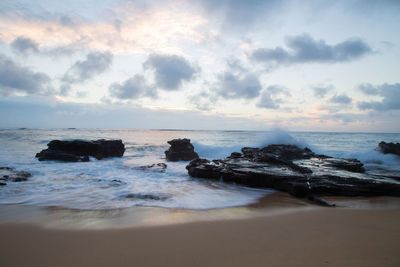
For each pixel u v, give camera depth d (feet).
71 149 62.13
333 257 11.00
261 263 10.45
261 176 32.04
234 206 22.58
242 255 11.36
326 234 14.46
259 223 16.96
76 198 24.30
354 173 33.78
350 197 27.07
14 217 18.22
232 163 39.37
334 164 39.93
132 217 18.38
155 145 108.37
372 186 28.17
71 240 13.69
